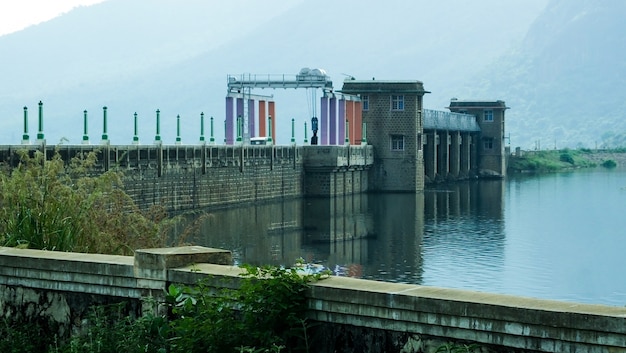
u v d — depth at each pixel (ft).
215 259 56.90
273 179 437.99
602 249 307.37
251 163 414.41
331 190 474.49
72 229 93.76
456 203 485.15
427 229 365.20
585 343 41.88
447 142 651.25
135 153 312.50
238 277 52.03
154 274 55.57
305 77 515.50
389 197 512.63
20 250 62.80
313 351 49.49
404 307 46.68
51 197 94.17
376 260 281.95
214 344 49.88
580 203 493.77
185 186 353.51
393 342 47.29
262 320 50.06
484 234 349.41
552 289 231.91
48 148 256.32
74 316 58.95
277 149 442.09
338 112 513.04
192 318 51.24
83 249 94.17
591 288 233.55
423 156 581.94
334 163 470.39
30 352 59.06
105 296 57.82
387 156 535.60
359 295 48.14
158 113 336.29
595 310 42.45
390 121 533.96
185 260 55.77
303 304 50.03
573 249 306.96
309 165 473.26
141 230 117.19
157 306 55.36
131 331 53.72
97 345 54.19
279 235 337.31
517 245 316.60
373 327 47.88
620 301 217.36
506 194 554.46
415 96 533.14
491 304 44.24
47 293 59.82
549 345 42.78
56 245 89.71
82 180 115.96
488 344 44.34
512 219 407.44
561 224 387.14
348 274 254.06
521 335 43.42
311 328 49.70
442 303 45.52
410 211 437.58
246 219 378.94
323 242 323.37
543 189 605.73
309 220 386.52
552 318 42.63
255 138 479.00
